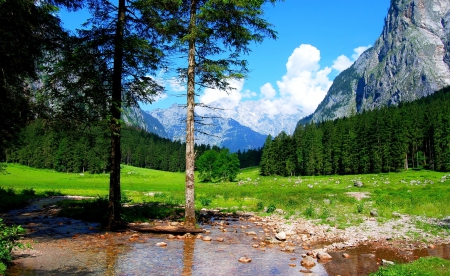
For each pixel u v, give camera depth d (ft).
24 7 36.14
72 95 45.01
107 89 46.75
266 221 61.67
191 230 45.68
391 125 314.96
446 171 277.64
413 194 120.06
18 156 347.56
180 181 321.32
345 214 67.46
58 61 44.29
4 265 26.07
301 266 30.91
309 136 382.63
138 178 334.24
